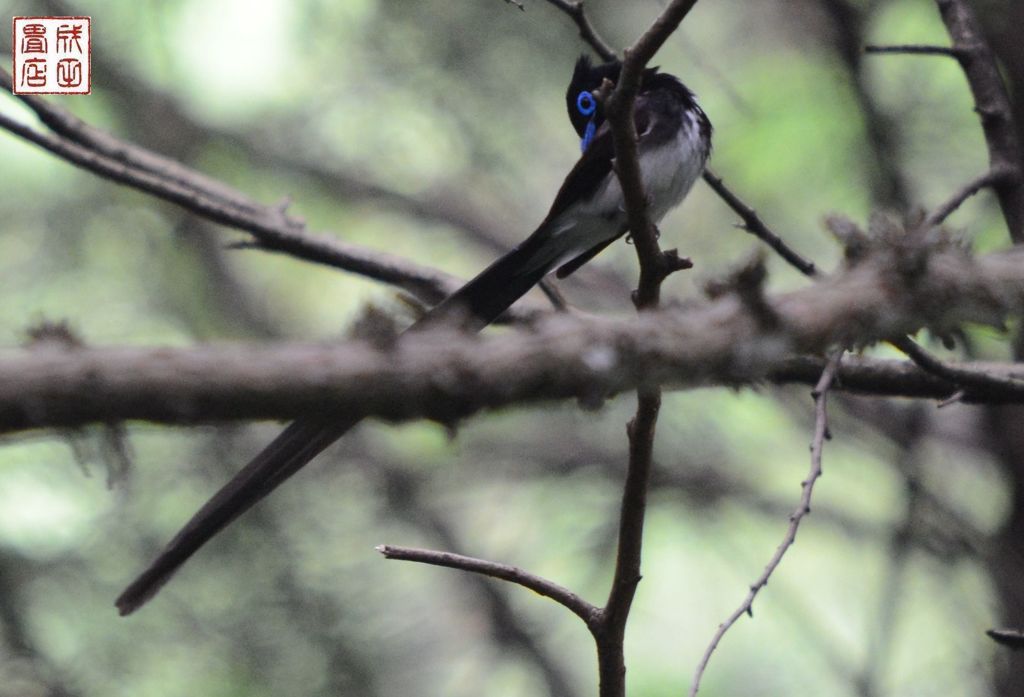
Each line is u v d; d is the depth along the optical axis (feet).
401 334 6.07
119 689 32.96
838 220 7.72
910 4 36.29
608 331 6.40
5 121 22.11
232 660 34.24
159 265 43.21
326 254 23.08
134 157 23.91
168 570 10.61
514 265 19.61
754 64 40.16
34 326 5.72
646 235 13.08
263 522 36.55
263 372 5.68
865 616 36.76
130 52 45.70
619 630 13.35
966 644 32.63
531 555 40.50
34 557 33.65
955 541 32.76
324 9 42.11
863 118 34.24
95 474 34.30
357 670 35.53
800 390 38.09
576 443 40.91
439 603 40.32
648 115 21.07
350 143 45.83
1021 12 24.49
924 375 20.20
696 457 40.16
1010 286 7.35
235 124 45.93
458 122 41.93
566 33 39.42
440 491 40.57
